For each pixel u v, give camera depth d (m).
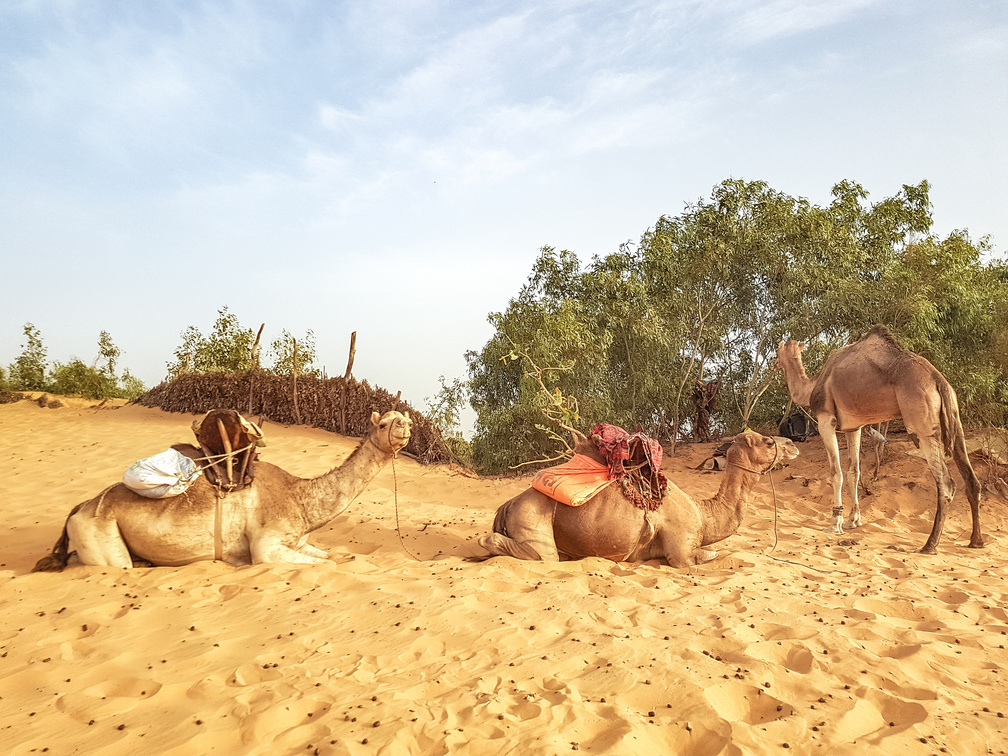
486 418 14.27
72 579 6.25
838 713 4.02
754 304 15.75
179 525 6.60
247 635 5.11
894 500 11.15
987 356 13.46
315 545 8.17
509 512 7.39
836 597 6.30
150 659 4.71
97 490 10.82
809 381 10.70
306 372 19.66
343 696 4.11
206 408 18.83
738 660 4.69
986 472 11.67
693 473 13.30
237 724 3.79
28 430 17.02
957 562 8.17
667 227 16.62
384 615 5.47
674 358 15.92
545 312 14.64
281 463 13.27
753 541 9.11
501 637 5.03
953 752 3.69
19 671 4.50
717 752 3.63
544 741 3.57
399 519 9.62
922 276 13.73
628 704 4.09
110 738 3.68
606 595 6.12
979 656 4.95
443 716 3.84
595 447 7.49
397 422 7.18
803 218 14.22
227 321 22.41
